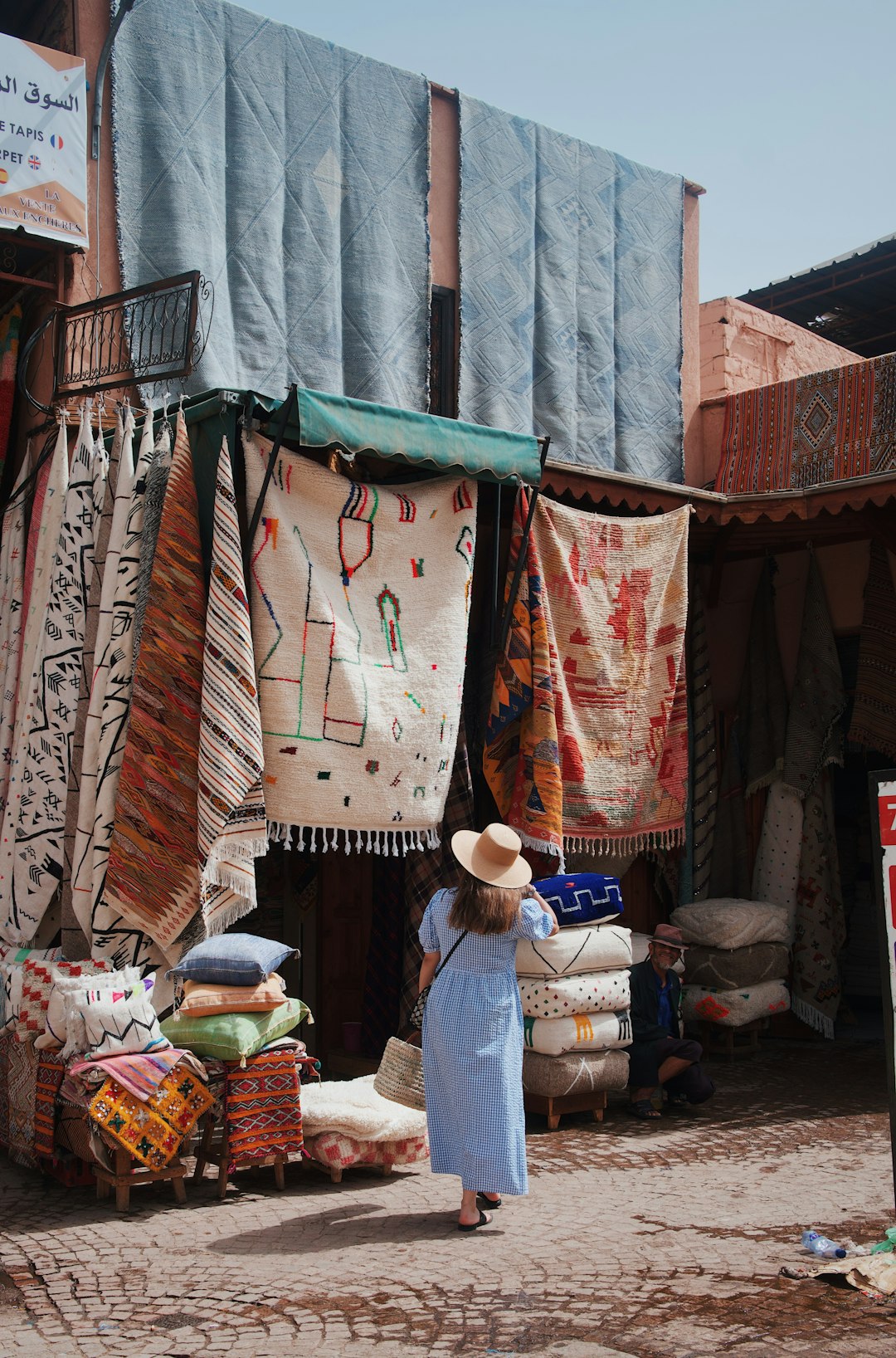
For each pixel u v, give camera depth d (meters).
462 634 6.24
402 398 8.75
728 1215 4.87
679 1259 4.30
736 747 9.83
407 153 8.89
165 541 5.55
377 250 8.66
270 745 5.52
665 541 7.57
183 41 7.80
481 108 9.43
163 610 5.50
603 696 7.24
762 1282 4.04
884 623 9.08
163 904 5.41
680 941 7.06
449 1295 3.95
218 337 7.82
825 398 10.09
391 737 5.88
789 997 8.84
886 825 4.03
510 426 9.45
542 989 6.37
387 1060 5.09
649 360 10.51
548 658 6.71
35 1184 5.28
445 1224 4.75
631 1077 6.74
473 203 9.34
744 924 8.47
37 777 6.27
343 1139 5.34
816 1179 5.46
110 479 6.15
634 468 10.34
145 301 6.30
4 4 8.05
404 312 8.80
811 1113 6.86
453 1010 4.75
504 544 7.16
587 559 7.22
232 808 5.21
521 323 9.57
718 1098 7.25
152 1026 4.99
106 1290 4.00
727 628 10.05
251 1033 5.08
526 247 9.66
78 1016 4.93
